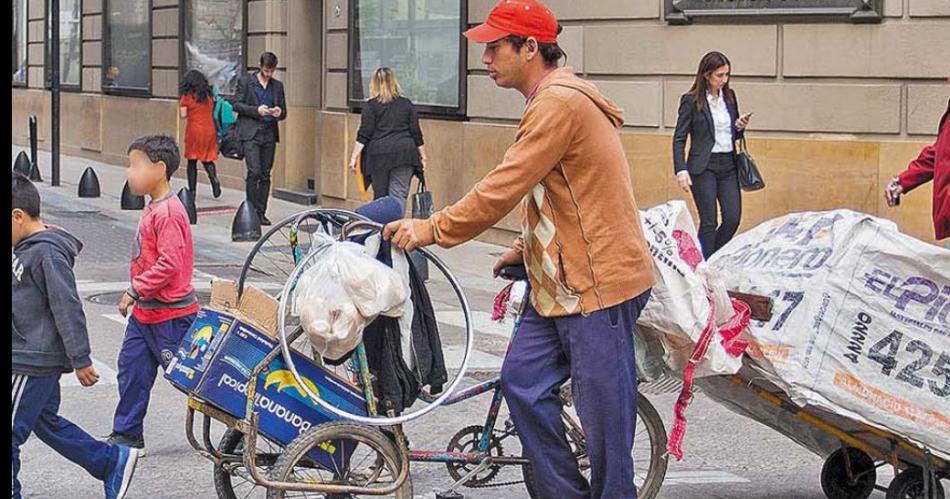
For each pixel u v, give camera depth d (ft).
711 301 22.25
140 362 27.81
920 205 50.90
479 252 59.57
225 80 88.53
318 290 20.52
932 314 22.63
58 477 27.02
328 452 21.58
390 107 54.70
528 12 20.77
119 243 62.80
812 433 25.16
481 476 25.48
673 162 50.75
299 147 82.58
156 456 28.60
